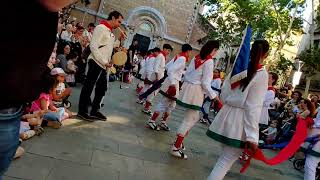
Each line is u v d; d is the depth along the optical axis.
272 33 22.69
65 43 9.13
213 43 5.34
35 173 3.47
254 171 6.27
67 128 5.27
